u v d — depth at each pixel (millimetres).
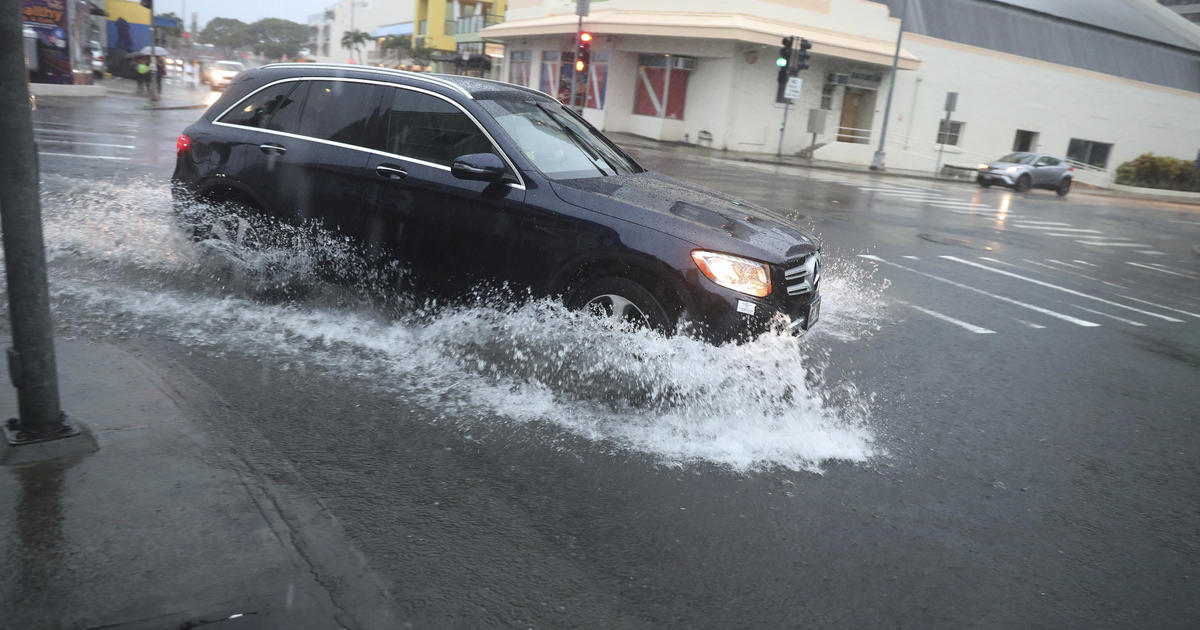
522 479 3508
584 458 3758
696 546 3121
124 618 2322
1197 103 44875
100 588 2436
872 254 10945
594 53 33844
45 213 7805
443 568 2809
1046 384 5801
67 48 24812
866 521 3465
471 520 3141
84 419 3422
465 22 55062
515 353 4711
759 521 3361
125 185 9875
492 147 4816
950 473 4062
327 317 5309
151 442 3309
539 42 38812
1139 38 44500
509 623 2551
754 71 29797
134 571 2527
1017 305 8578
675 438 4059
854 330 6773
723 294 4219
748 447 4059
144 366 4090
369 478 3373
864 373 5574
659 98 31703
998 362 6238
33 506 2799
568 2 37594
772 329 4355
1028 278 10375
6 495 2846
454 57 57375
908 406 5000
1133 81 42125
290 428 3744
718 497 3529
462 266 4848
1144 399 5691
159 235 7082
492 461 3643
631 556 3008
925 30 36062
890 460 4137
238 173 5613
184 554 2637
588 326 4473
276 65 5898
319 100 5508
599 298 4480
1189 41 47000
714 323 4242
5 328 4559
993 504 3766
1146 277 11867
